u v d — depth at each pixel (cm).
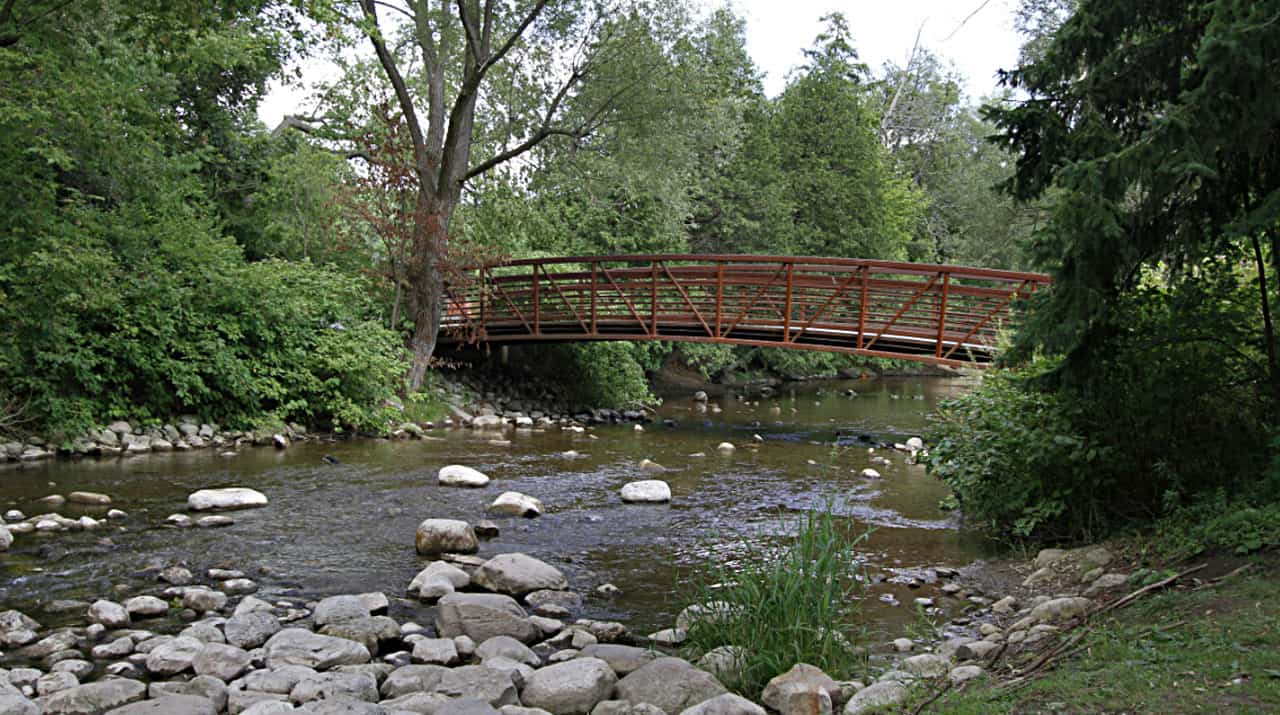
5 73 1024
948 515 792
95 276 1050
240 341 1273
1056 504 611
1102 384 547
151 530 682
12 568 570
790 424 1627
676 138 1717
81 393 1088
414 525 726
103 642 444
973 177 3553
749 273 1564
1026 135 542
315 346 1353
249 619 463
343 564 607
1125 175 445
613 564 624
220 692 362
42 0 984
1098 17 515
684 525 748
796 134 2975
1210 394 563
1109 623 389
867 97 3844
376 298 1623
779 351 2933
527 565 563
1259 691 280
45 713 345
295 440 1224
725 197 2722
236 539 665
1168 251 526
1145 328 548
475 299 1802
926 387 2756
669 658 392
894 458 1187
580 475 994
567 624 492
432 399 1589
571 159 1692
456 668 395
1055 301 488
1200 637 339
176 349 1155
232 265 1295
